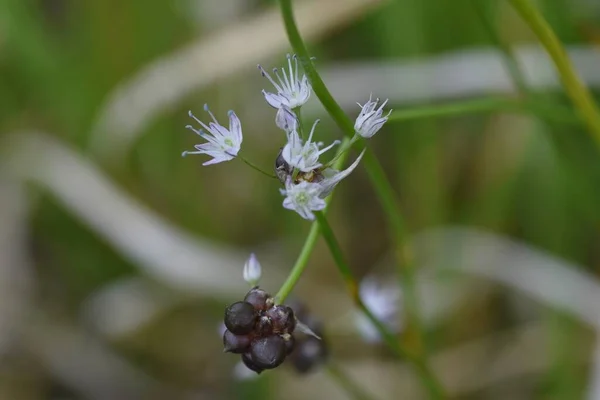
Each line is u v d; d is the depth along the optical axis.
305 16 0.49
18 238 0.53
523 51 0.46
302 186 0.31
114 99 0.54
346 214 0.54
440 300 0.49
